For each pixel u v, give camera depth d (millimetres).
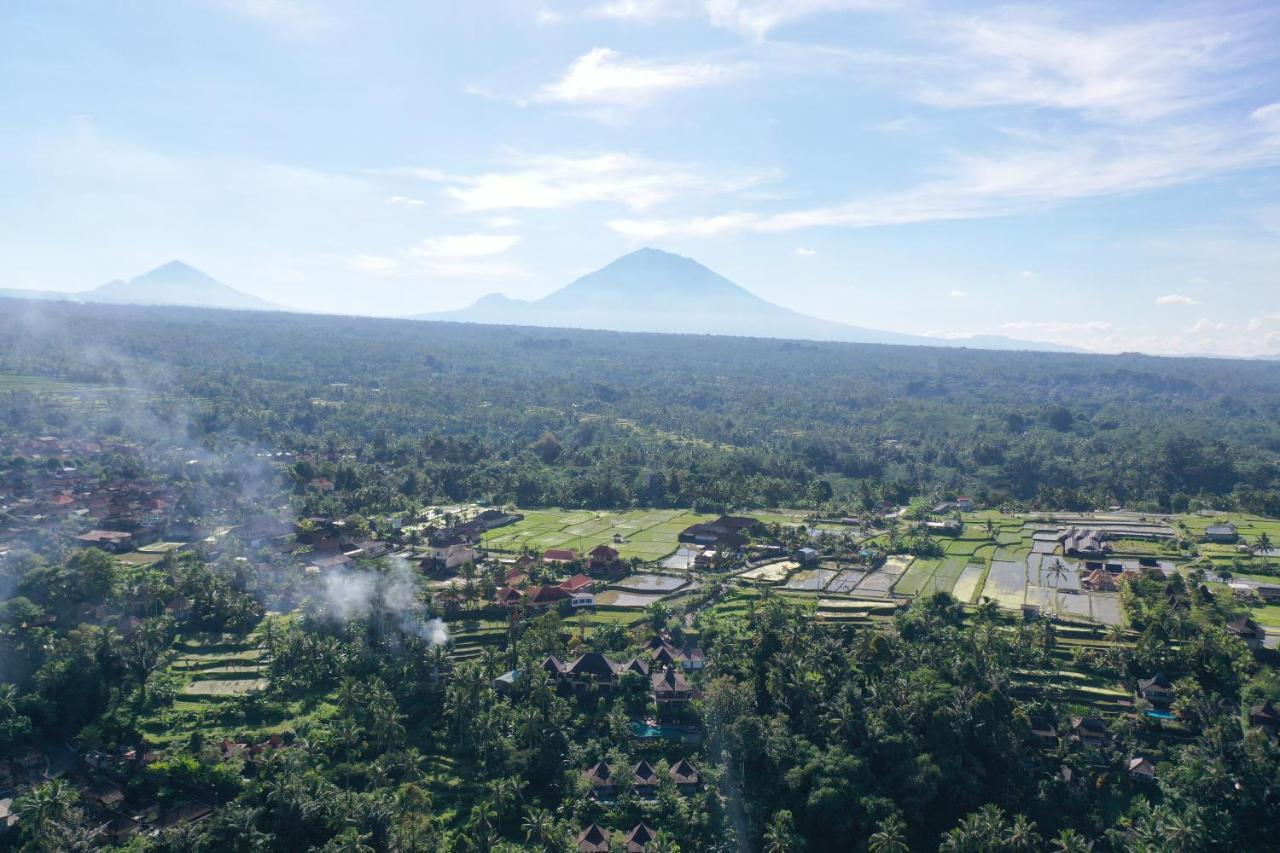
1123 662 176750
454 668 167000
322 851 120438
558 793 138250
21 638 171000
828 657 167625
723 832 131875
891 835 128125
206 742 146000
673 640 184750
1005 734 147625
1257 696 162875
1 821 128750
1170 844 131375
